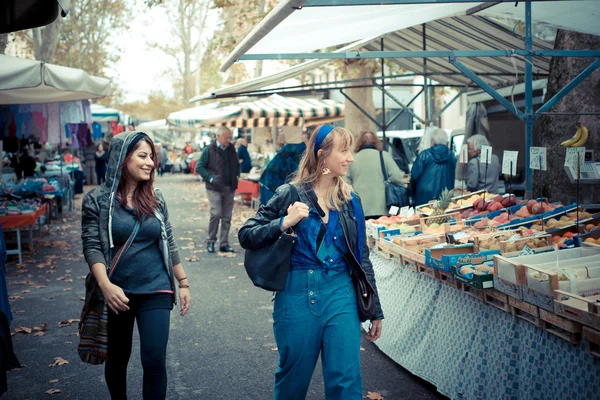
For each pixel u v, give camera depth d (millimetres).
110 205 3668
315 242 3291
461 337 4301
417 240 5164
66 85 8625
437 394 4660
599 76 7586
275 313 3340
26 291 8586
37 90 10383
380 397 4562
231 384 5027
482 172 8758
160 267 3732
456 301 4387
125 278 3629
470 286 4113
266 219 3350
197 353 5812
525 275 3539
